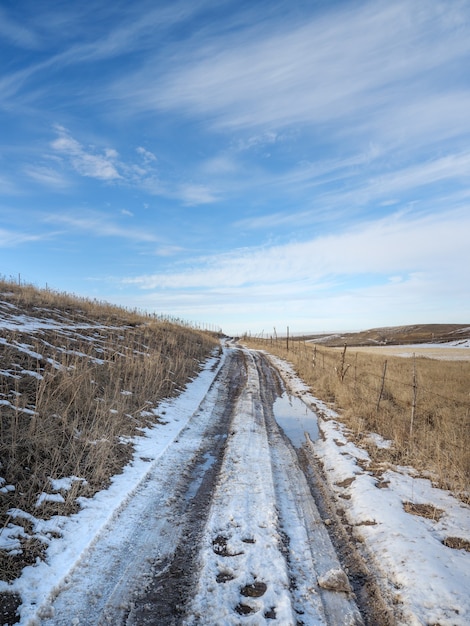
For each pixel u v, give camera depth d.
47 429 6.21
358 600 3.67
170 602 3.50
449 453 7.00
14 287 20.17
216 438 8.84
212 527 4.81
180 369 15.55
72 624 3.17
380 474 6.73
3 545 3.88
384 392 13.57
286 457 7.73
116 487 5.64
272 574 3.89
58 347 11.39
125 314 23.48
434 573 3.87
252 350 38.25
